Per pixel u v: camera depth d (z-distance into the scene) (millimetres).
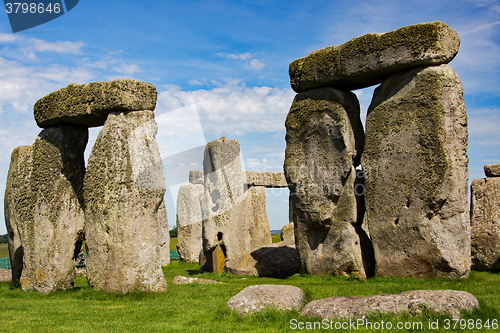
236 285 9594
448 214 9383
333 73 10789
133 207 8273
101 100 8633
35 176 9836
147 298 7953
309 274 11258
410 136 9797
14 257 11070
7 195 11586
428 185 9508
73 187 9820
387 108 10180
